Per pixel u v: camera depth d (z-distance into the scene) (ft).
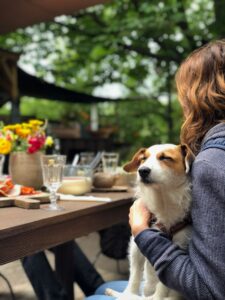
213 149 3.61
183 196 4.23
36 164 7.20
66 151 26.32
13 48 32.78
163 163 4.32
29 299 9.23
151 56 25.62
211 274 3.36
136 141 33.04
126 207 6.96
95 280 8.21
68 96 29.96
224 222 3.35
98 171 8.34
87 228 5.78
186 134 4.58
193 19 24.97
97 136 30.83
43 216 4.84
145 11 22.68
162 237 3.90
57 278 7.40
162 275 3.74
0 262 4.18
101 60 28.89
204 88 4.28
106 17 27.53
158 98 37.70
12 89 22.48
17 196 5.98
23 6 11.91
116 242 11.06
